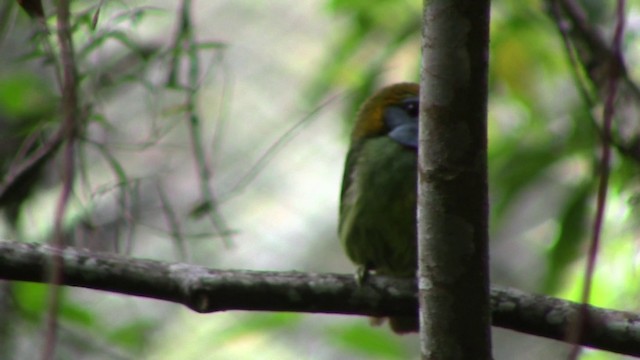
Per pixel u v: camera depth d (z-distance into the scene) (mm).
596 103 10266
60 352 10406
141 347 11148
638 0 11984
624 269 11383
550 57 12430
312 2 19547
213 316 14336
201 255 17422
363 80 12344
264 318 11836
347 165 9922
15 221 10695
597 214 4641
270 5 19719
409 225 9500
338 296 7492
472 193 6070
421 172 6145
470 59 5797
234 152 18078
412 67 12805
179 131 15422
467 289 6254
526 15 11984
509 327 7441
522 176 11281
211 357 14336
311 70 18359
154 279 7141
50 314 4699
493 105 12938
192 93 7887
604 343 7246
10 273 7000
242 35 19234
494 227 11438
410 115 9844
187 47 7887
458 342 6340
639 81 12117
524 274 16359
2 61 11898
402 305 7582
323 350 14523
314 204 19000
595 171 10531
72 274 7027
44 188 11289
